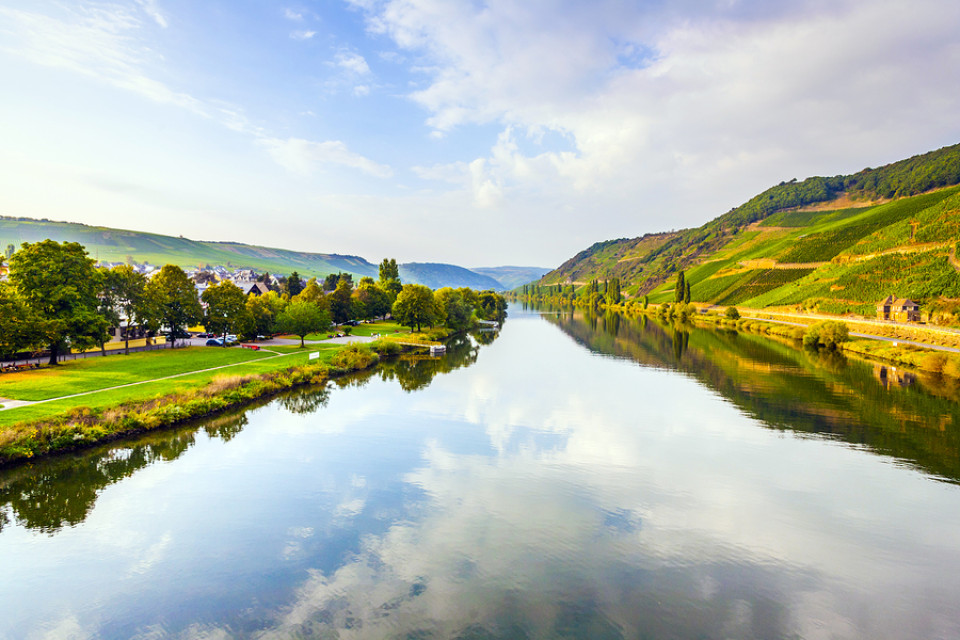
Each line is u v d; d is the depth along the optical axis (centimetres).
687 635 1778
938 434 4316
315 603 1936
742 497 3058
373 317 14762
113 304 6850
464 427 4516
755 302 17688
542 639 1730
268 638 1725
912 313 10619
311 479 3234
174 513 2725
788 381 6681
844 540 2536
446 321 13900
